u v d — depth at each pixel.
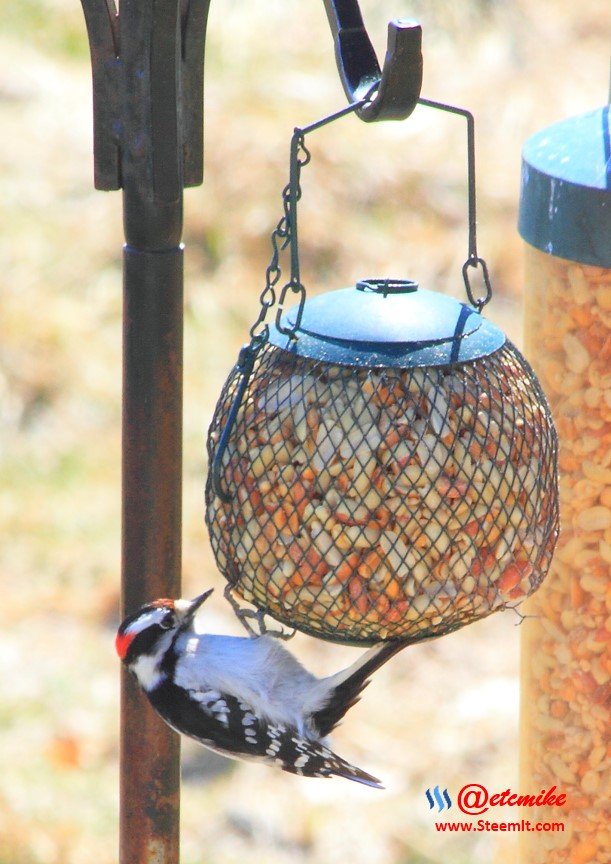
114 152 7.61
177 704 8.33
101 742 15.48
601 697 9.36
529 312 9.23
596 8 27.89
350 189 24.02
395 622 7.34
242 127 24.66
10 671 16.64
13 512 19.42
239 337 21.84
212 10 28.25
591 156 8.60
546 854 9.72
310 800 14.55
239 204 23.59
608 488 9.03
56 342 21.86
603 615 9.24
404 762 15.03
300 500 7.31
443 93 25.53
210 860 13.59
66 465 20.33
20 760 15.05
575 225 8.49
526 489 7.50
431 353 7.27
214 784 14.83
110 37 7.49
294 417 7.36
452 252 23.06
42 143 25.95
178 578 8.21
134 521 8.02
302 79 26.38
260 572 7.52
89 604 17.92
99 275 23.19
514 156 24.78
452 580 7.29
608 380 8.83
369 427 7.22
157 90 7.45
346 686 8.55
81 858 13.64
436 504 7.20
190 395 20.84
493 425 7.34
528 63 26.11
